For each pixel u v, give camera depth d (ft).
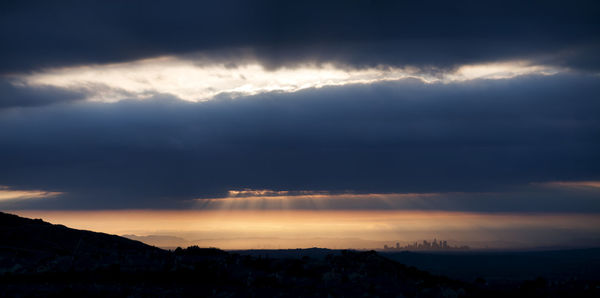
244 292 231.30
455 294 265.75
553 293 303.07
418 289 265.75
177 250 323.98
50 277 239.30
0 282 227.61
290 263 297.33
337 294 238.27
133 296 209.46
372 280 276.62
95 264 265.34
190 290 228.02
